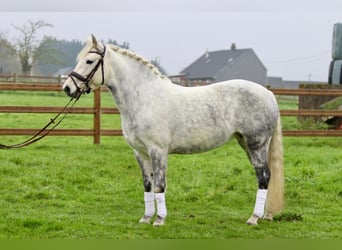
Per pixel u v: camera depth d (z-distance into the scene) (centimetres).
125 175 1279
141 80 842
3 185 1148
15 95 3544
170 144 847
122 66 839
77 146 1600
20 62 6284
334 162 1435
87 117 2594
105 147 1591
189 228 859
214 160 1441
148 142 831
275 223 888
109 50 840
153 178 862
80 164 1338
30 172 1255
